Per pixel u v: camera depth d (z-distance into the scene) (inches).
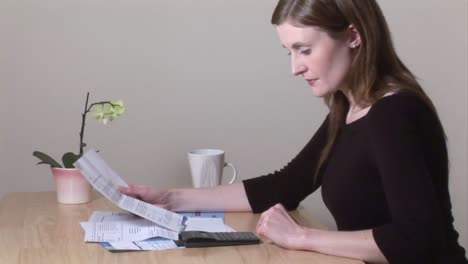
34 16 81.0
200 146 86.7
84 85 83.0
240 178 88.2
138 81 84.3
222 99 86.7
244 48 86.4
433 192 47.5
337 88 53.2
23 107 82.1
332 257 48.6
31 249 49.7
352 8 50.7
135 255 48.4
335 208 54.9
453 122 93.6
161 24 84.0
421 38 91.3
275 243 51.9
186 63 85.2
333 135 58.5
